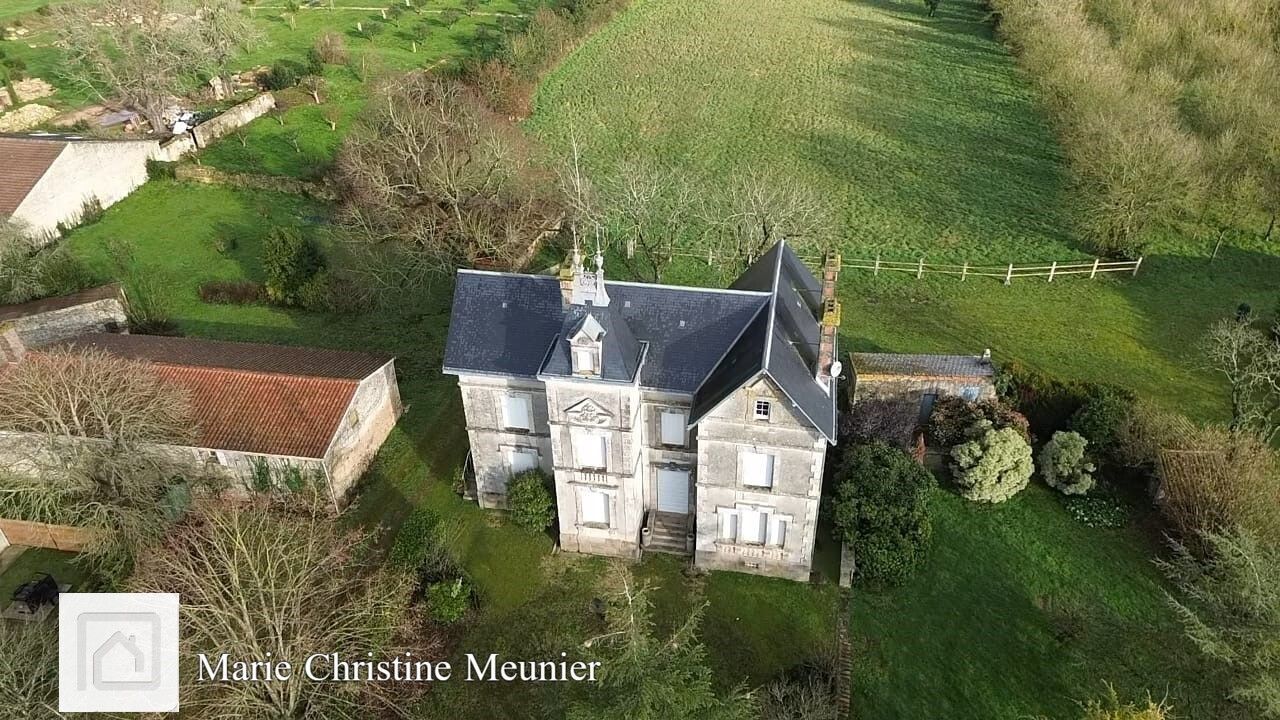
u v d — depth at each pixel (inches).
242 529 1381.6
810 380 1539.1
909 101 4057.6
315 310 2491.4
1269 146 2758.4
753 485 1576.0
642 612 1283.2
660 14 5290.4
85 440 1638.8
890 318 2458.2
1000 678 1489.9
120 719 1288.1
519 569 1710.1
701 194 2955.2
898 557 1608.0
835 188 3267.7
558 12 4800.7
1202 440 1761.8
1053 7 4259.4
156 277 2618.1
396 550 1692.9
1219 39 3609.7
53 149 2805.1
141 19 3538.4
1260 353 2075.5
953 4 5570.9
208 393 1834.4
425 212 2519.7
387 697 1464.1
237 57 4402.1
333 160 3238.2
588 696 1400.1
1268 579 1253.1
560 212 2743.6
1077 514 1788.9
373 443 1961.1
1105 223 2689.5
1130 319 2438.5
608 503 1658.5
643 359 1567.4
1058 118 3599.9
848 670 1507.1
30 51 4399.6
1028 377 1953.7
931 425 1923.0
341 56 4355.3
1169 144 2664.9
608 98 4082.2
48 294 2385.6
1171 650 1395.2
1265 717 1224.2
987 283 2650.1
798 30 5007.4
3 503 1745.8
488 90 3779.5
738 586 1668.3
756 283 1743.4
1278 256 2755.9
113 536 1624.0
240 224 2928.2
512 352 1641.2
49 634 1352.1
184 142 3348.9
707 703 1192.2
